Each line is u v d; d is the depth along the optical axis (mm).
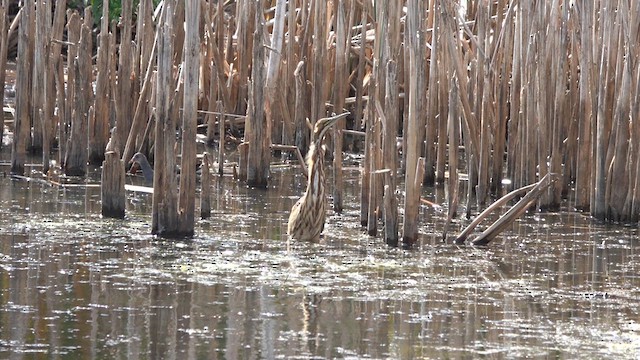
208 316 10055
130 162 18594
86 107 19219
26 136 18688
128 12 18891
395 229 13570
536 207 16781
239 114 22219
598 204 15906
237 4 22094
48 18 18578
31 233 13406
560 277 12180
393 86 13773
